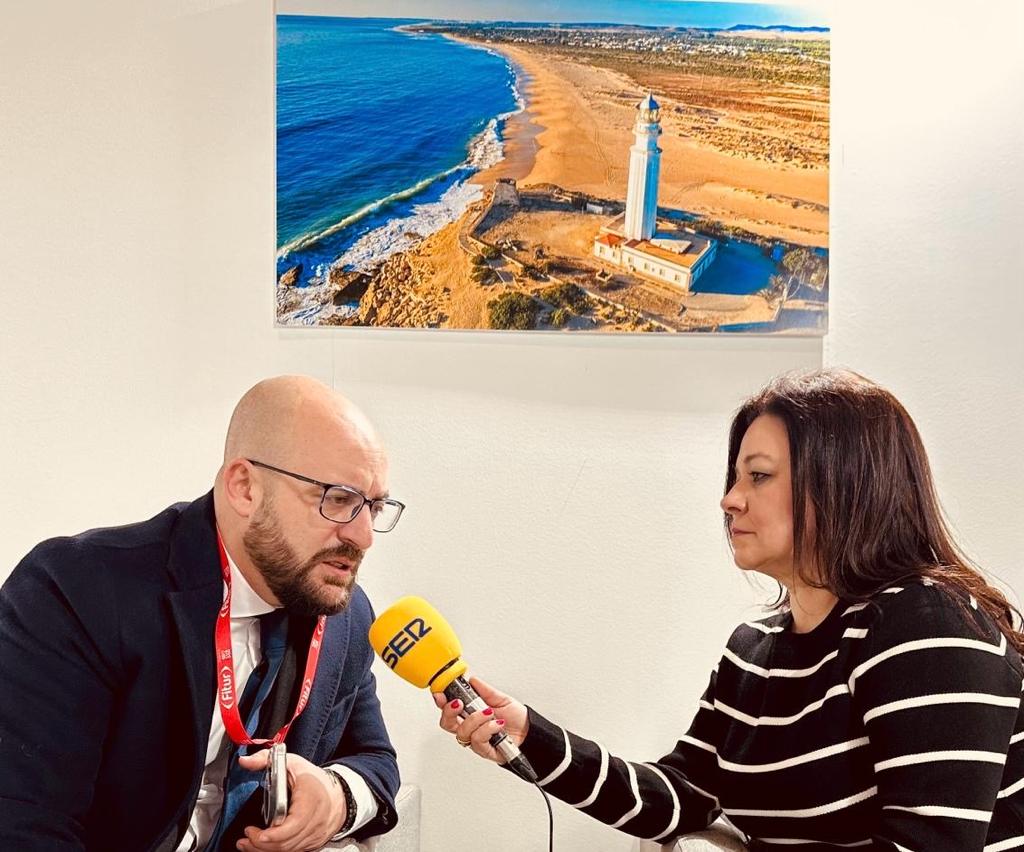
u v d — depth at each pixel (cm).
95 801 168
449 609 243
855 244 243
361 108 241
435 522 243
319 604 172
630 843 241
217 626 171
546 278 242
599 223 242
